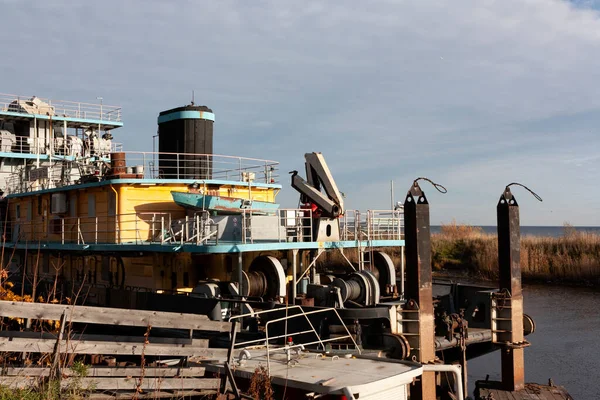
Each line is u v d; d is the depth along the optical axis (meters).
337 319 12.12
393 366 9.77
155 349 8.65
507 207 13.80
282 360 10.30
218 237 14.85
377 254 17.09
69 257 19.56
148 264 16.05
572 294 34.12
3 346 7.39
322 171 15.80
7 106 27.39
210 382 8.88
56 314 7.64
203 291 13.85
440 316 15.05
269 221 15.07
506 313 13.76
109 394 8.15
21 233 20.30
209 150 19.44
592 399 15.98
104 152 27.31
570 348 21.59
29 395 7.06
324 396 8.79
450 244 47.88
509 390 13.56
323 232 15.59
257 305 13.38
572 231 44.69
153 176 17.58
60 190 19.05
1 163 26.77
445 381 13.64
